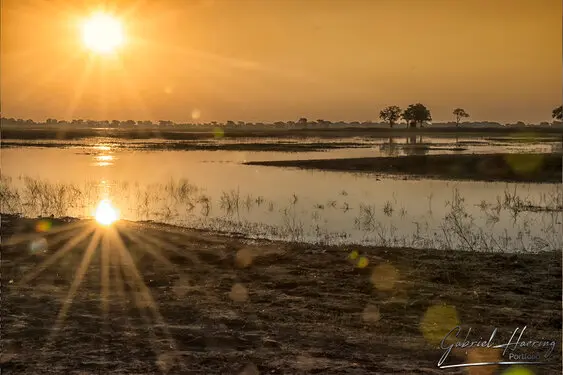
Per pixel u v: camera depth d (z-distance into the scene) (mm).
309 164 43094
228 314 9891
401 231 19047
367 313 10141
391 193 28234
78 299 10656
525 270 13281
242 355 8000
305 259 14109
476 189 29766
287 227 19531
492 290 11734
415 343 8695
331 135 121125
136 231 17234
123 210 23203
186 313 9906
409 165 39219
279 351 8219
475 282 12297
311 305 10531
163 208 23766
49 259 13805
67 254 14320
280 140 94375
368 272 12969
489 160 38500
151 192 28438
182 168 42188
